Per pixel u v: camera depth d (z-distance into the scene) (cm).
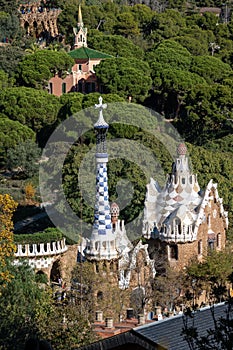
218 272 18212
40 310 13738
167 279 17962
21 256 19688
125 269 17512
